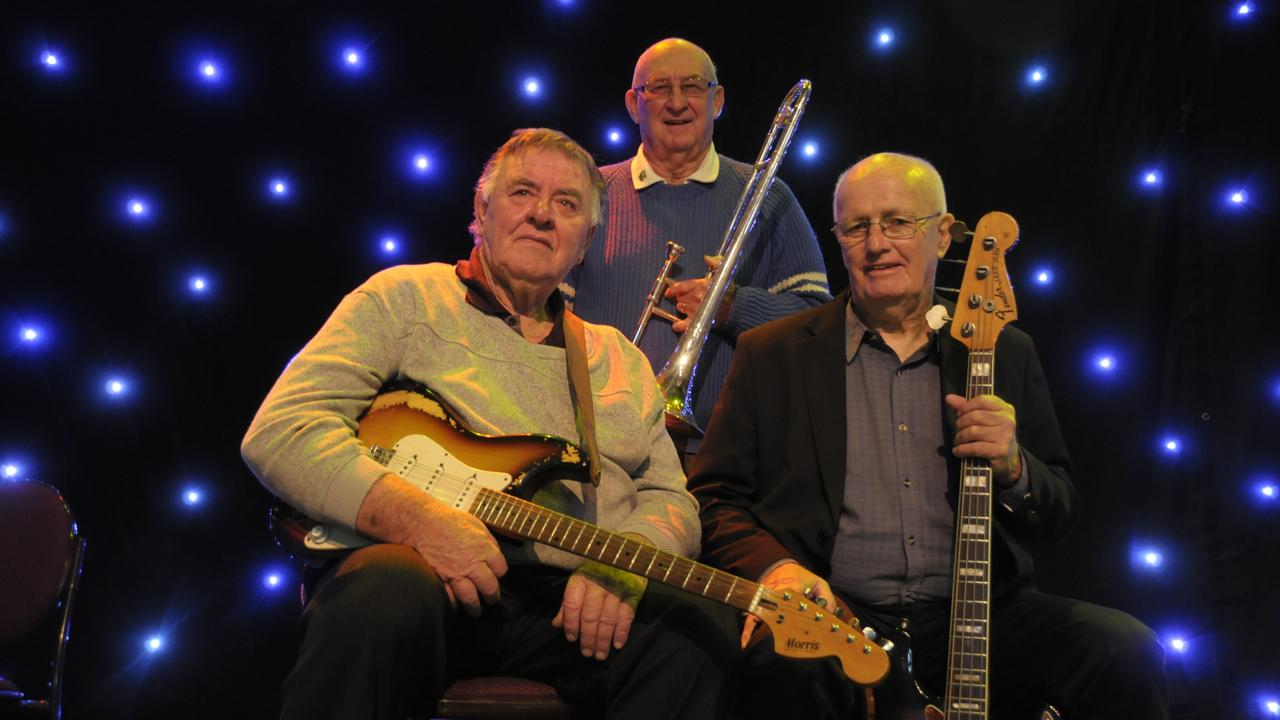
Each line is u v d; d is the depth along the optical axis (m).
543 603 2.06
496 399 2.11
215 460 4.05
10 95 4.08
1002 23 4.09
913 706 2.04
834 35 4.16
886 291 2.39
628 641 1.98
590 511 2.14
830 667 2.12
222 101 4.18
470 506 1.97
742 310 3.15
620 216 3.31
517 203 2.20
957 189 4.05
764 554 2.22
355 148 4.20
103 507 3.98
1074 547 3.86
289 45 4.22
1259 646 3.67
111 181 4.10
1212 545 3.76
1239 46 3.93
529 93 4.21
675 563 1.95
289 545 1.96
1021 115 4.04
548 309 2.31
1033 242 3.99
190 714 3.86
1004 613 2.28
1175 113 3.96
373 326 2.09
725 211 3.34
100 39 4.15
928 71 4.11
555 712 2.00
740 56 4.20
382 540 1.88
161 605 3.95
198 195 4.14
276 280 4.15
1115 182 3.97
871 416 2.42
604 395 2.23
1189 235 3.90
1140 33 4.01
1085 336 3.93
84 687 3.85
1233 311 3.83
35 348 4.00
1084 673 2.10
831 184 4.11
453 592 1.87
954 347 2.40
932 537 2.33
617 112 4.21
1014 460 2.19
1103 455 3.88
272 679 3.92
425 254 4.17
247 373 4.11
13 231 4.04
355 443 1.96
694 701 1.93
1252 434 3.77
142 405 4.04
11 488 2.98
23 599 2.87
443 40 4.25
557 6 4.24
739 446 2.47
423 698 1.89
